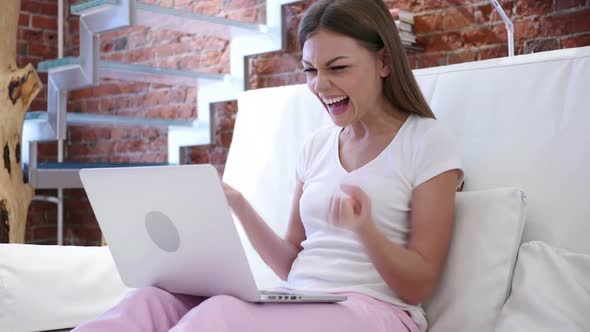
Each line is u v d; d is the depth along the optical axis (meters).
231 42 3.64
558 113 1.64
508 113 1.71
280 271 1.73
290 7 3.44
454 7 2.84
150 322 1.29
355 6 1.56
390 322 1.40
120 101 4.42
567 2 2.51
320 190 1.64
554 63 1.68
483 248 1.55
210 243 1.26
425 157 1.53
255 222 1.69
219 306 1.20
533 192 1.63
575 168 1.59
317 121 2.10
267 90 2.28
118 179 1.36
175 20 3.08
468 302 1.52
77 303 1.85
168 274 1.41
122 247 1.47
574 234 1.55
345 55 1.54
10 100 2.82
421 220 1.48
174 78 3.41
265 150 2.19
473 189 1.71
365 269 1.51
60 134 3.16
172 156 3.97
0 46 2.82
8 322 1.77
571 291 1.43
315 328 1.28
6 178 2.79
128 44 4.33
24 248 1.82
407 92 1.60
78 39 4.61
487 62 1.79
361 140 1.64
